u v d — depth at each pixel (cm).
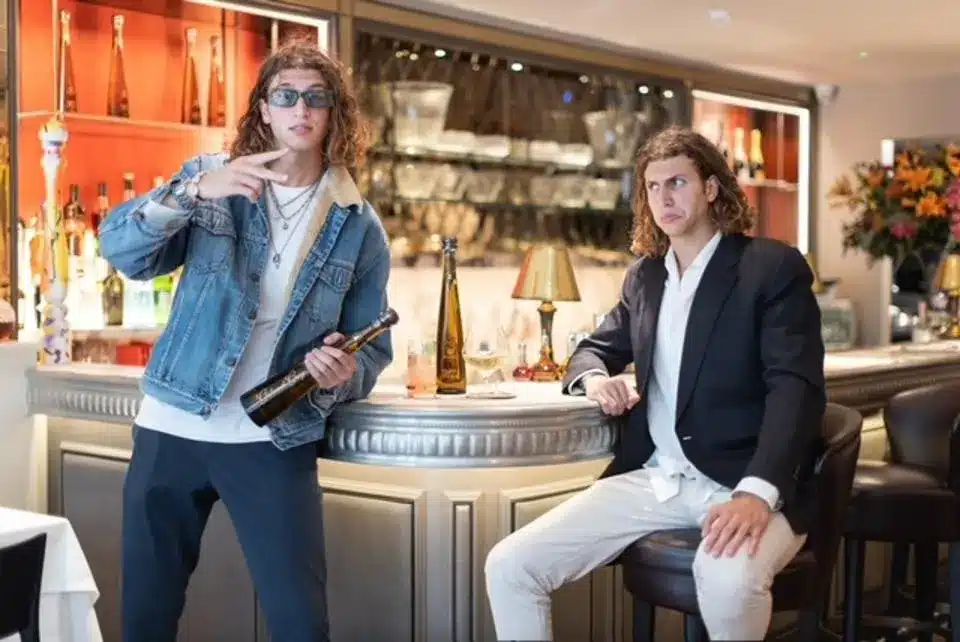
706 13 486
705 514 247
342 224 257
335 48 440
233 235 251
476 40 490
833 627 372
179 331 252
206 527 319
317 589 257
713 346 244
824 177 685
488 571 246
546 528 248
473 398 275
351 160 263
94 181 413
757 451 233
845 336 644
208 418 251
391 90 467
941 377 420
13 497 343
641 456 262
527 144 526
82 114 403
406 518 284
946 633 336
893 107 657
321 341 257
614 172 567
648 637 262
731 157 650
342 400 263
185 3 413
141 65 423
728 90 620
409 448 262
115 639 339
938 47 558
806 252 684
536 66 520
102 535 339
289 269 254
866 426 388
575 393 277
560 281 381
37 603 220
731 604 220
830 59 591
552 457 264
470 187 504
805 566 240
